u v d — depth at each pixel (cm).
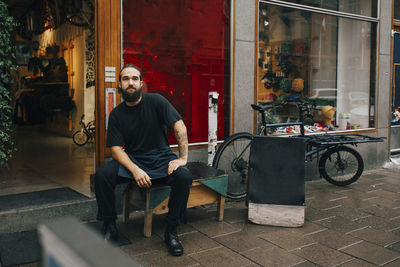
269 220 381
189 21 462
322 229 374
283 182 381
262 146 387
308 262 300
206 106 482
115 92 398
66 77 970
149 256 306
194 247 326
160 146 336
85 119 869
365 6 647
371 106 674
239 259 303
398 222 398
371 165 664
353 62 648
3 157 425
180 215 321
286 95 562
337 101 632
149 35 432
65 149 764
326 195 498
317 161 579
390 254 317
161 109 330
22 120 1147
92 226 363
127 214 379
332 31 616
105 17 390
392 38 680
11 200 377
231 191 479
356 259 307
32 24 1138
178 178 315
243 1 495
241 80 500
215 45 482
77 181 486
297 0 564
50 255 38
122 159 320
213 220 396
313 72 596
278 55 549
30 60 1116
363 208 444
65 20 939
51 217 363
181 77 461
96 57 389
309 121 595
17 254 297
